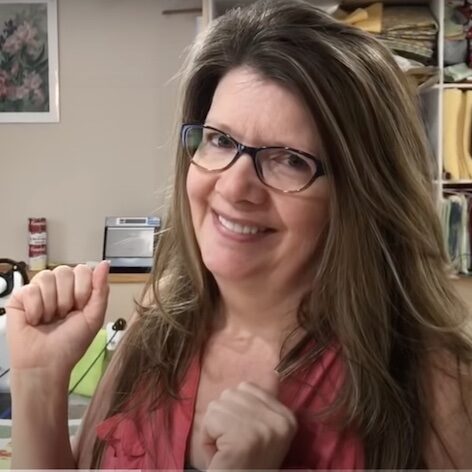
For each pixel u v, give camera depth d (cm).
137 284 211
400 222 55
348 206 53
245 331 63
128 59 243
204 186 56
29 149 248
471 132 205
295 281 58
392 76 54
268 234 55
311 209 53
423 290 57
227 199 54
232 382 61
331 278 55
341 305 55
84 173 250
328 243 54
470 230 196
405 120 55
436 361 57
